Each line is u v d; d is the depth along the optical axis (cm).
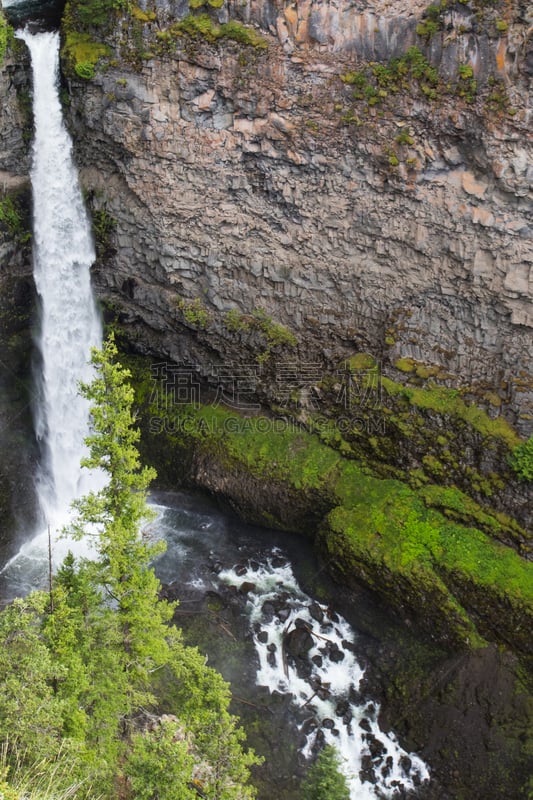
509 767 2789
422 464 3303
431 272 3131
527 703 2881
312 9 2944
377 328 3372
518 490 3073
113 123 3400
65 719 2036
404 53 2862
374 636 3238
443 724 2920
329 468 3469
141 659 2336
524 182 2767
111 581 2269
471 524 3170
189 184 3428
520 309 2973
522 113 2684
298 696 3078
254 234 3438
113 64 3297
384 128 2977
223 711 2223
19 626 2036
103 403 2275
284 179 3259
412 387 3297
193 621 3312
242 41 3080
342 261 3319
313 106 3072
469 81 2750
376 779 2862
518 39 2634
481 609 3006
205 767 2402
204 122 3291
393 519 3234
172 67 3216
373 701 3069
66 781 1898
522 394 3047
